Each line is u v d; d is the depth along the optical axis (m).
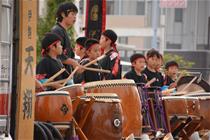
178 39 64.31
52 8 29.47
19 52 12.15
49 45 14.82
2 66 11.83
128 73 18.09
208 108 18.77
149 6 64.81
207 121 18.70
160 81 19.61
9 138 11.90
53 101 13.29
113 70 16.92
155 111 16.92
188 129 18.11
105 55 17.06
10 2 11.97
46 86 14.44
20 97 12.10
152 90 17.02
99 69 16.16
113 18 64.50
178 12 64.38
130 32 63.56
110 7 66.94
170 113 17.31
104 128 13.98
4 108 11.88
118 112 14.16
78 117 13.93
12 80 12.21
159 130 16.81
